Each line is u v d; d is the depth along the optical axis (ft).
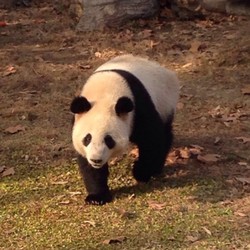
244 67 28.66
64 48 31.83
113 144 17.03
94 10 33.86
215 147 21.88
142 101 18.19
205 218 17.67
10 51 31.73
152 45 31.12
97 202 18.51
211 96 25.96
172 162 20.86
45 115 24.75
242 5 34.50
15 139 22.95
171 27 33.55
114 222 17.63
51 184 19.99
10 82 27.81
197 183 19.57
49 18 36.88
